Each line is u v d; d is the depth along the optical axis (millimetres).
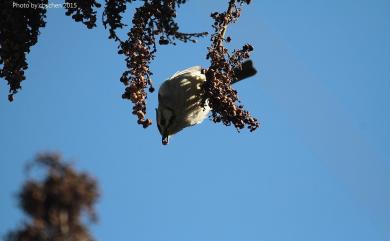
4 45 9406
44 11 9609
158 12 9164
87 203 3686
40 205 3609
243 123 9641
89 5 9336
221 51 9742
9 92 9500
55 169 3670
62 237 3598
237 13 9789
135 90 9219
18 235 3586
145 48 9258
